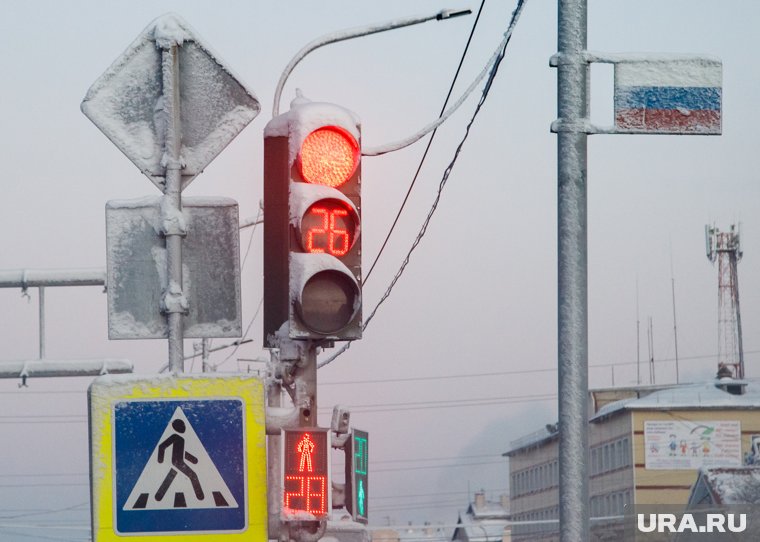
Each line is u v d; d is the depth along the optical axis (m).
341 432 14.25
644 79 11.37
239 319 10.76
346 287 10.59
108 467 10.31
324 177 10.67
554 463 133.50
